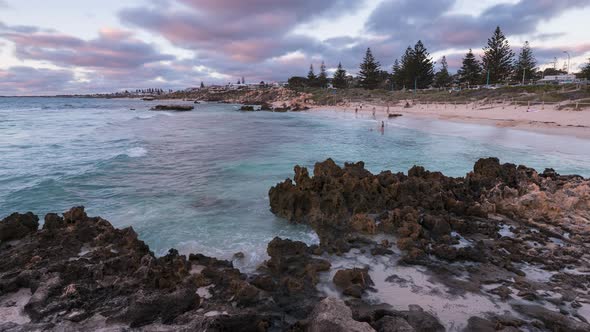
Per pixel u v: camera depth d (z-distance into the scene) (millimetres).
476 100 60750
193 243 8672
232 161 18688
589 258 8000
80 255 7387
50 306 5414
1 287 5938
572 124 31328
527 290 6453
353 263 7723
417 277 7090
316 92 124938
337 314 4629
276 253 7840
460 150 22578
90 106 105938
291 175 15711
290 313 5754
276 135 31328
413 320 5344
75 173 15438
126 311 5281
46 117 52250
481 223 10227
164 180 14648
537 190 11789
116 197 12289
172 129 35938
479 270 7395
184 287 6180
